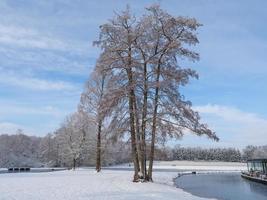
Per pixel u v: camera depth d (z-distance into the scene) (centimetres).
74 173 4700
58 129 8006
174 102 2884
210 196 2792
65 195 2045
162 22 2939
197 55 2966
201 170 9419
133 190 2377
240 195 2953
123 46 2969
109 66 2994
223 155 17525
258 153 17262
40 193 2120
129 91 2919
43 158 11400
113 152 5803
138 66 2953
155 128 2908
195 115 2889
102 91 4475
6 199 1825
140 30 2950
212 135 2917
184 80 2911
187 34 2950
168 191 2403
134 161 3080
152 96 2931
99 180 3247
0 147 11850
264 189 3553
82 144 6297
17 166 11469
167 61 2988
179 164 14338
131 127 3002
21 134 13025
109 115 2978
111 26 2998
